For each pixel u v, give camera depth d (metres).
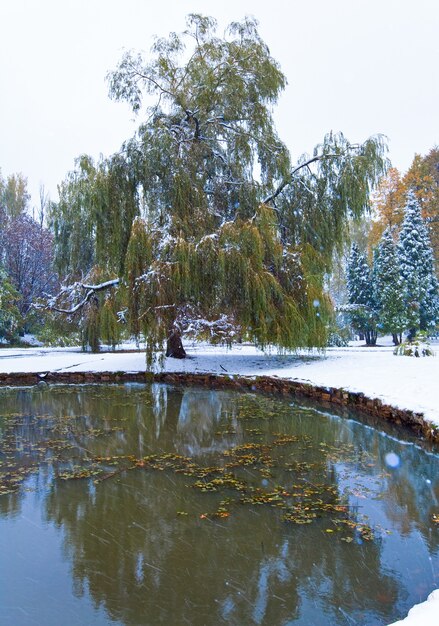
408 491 5.07
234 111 14.29
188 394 11.80
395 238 35.59
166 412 9.61
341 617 2.96
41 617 3.01
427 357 13.15
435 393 7.94
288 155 14.16
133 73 14.41
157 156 13.33
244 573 3.49
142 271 12.50
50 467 6.02
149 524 4.32
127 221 13.69
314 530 4.16
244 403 10.45
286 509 4.62
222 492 5.10
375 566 3.56
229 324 12.45
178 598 3.19
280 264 12.87
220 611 3.05
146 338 12.59
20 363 15.77
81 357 17.11
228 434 7.72
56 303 16.59
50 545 3.95
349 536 4.05
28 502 4.88
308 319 12.88
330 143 14.14
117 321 14.95
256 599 3.16
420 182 34.59
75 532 4.18
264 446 6.95
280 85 14.56
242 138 14.20
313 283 12.96
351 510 4.59
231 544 3.93
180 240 12.12
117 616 3.01
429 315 28.50
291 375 11.89
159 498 4.94
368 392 8.77
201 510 4.62
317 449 6.76
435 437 6.33
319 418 8.84
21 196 40.12
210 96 14.09
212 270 12.19
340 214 14.03
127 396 11.60
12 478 5.61
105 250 14.03
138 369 14.38
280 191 14.62
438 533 4.08
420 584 3.30
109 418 9.05
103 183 13.32
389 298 27.48
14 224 32.66
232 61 14.08
